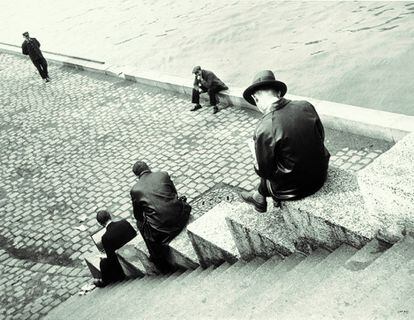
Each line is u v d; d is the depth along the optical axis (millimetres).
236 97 12695
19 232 10539
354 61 15984
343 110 10336
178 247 6320
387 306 2660
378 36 17234
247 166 10312
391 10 19266
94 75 18797
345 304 2984
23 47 18438
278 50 18828
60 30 30500
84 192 11258
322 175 4051
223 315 4043
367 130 9719
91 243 9586
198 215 9227
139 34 25500
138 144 12648
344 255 3826
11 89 19625
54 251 9688
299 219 4176
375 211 3486
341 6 21328
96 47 25391
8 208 11500
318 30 19531
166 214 6434
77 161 12711
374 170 3400
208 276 5270
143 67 21250
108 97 16297
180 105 14148
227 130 11984
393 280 2818
